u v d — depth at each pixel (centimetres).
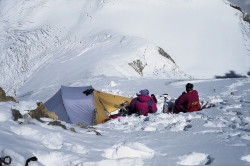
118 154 315
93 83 1655
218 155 300
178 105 762
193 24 8850
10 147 271
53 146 320
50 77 5459
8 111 381
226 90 1062
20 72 6844
